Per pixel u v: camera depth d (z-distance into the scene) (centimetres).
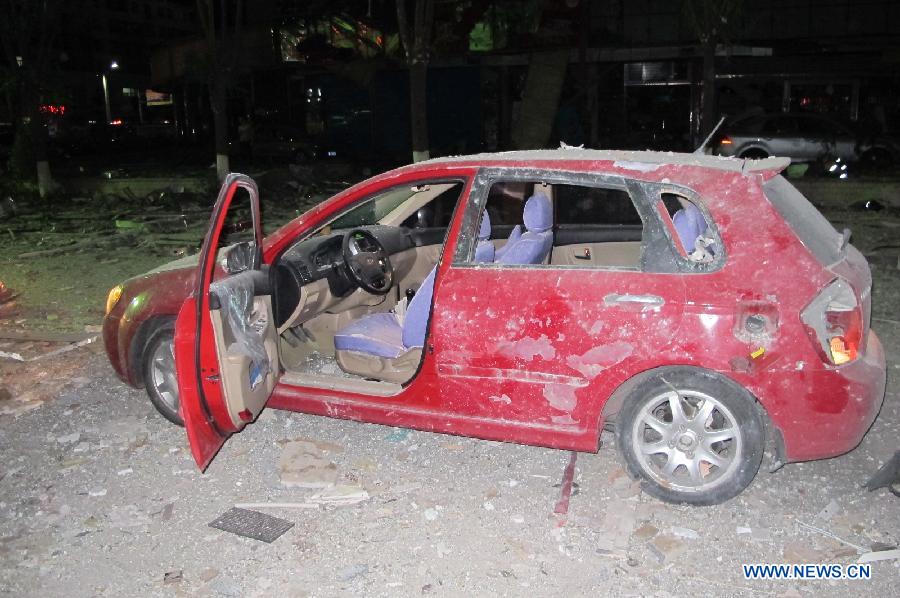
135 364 509
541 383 395
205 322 381
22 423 519
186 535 384
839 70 2134
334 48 2325
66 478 442
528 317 392
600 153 424
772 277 362
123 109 5481
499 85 2405
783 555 355
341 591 339
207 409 389
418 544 372
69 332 734
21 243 1232
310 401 454
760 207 370
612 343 379
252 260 452
